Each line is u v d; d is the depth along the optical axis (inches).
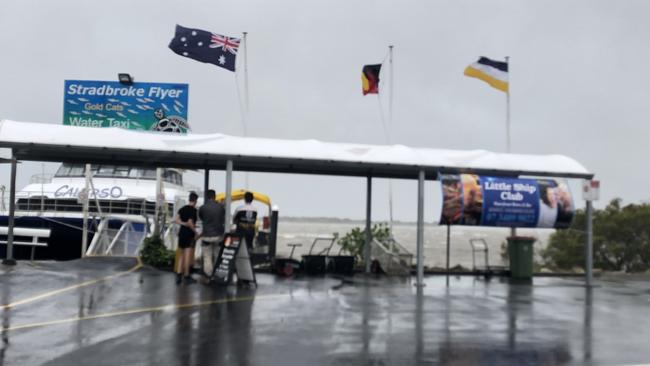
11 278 508.1
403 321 379.6
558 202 575.2
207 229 529.7
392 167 557.9
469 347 317.1
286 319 376.8
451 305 443.8
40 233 773.9
